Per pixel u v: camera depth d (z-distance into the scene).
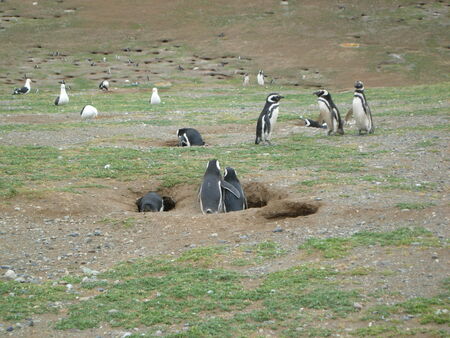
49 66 46.19
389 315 6.96
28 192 12.27
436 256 8.48
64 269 8.96
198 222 10.70
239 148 17.14
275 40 52.25
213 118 23.77
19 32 53.56
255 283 8.08
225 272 8.43
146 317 7.15
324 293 7.55
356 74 44.09
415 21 54.97
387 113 22.88
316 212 10.66
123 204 12.52
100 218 11.31
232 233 10.09
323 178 13.09
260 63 47.66
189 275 8.38
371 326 6.72
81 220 11.23
